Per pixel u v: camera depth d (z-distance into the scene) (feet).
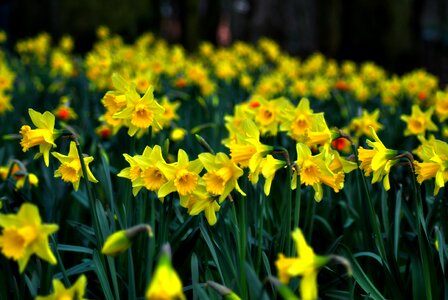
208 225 6.62
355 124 11.57
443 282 6.98
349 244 8.86
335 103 17.56
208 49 30.60
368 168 6.75
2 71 16.02
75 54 38.60
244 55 31.04
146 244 7.03
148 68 19.98
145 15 41.32
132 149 7.45
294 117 8.71
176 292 3.77
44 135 6.43
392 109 17.90
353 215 8.83
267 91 18.02
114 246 4.63
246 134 6.17
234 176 5.85
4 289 6.56
